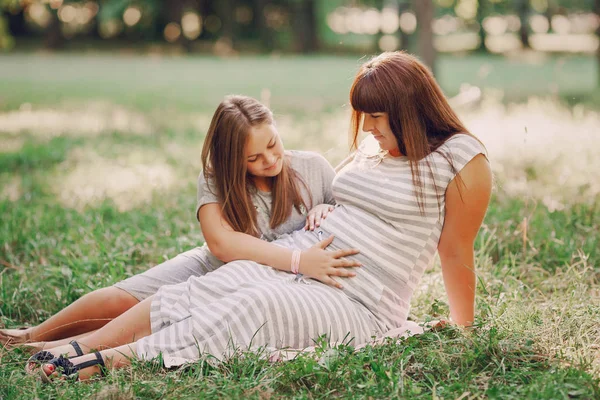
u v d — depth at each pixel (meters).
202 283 3.16
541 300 3.79
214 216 3.40
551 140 7.17
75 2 34.38
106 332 3.12
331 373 2.77
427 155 3.17
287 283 3.16
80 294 4.01
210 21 35.56
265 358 2.92
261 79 19.48
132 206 5.96
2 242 4.96
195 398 2.65
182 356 2.96
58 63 26.17
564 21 42.69
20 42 35.22
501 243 4.58
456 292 3.30
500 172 6.28
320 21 33.41
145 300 3.19
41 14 36.22
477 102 11.02
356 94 3.20
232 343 2.92
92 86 17.55
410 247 3.22
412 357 2.95
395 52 3.27
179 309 3.10
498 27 38.75
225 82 18.62
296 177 3.57
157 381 2.81
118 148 8.96
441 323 3.19
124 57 30.19
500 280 3.97
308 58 29.84
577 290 3.67
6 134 9.95
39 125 10.80
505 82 16.59
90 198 6.28
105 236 4.91
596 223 4.91
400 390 2.64
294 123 10.66
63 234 5.09
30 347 3.33
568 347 3.05
